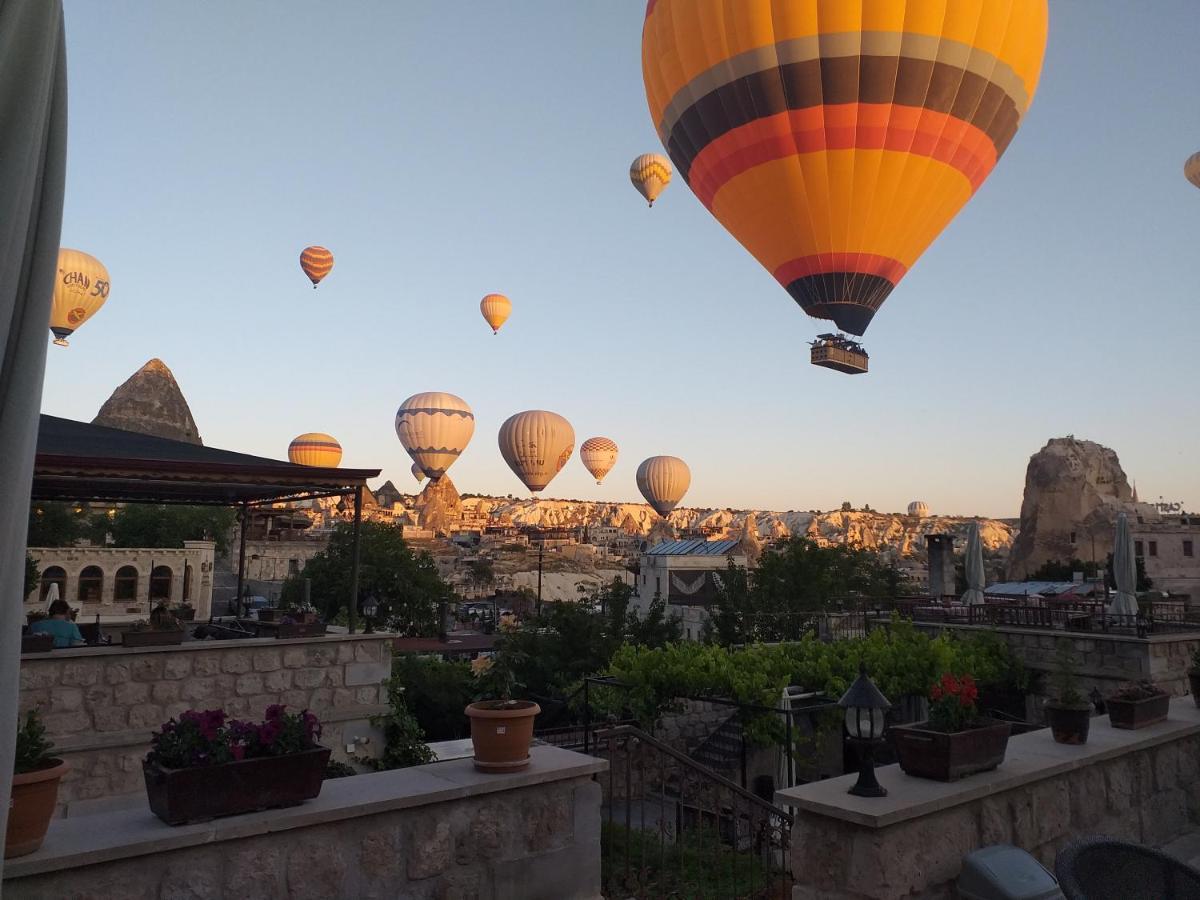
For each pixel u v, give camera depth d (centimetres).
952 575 3562
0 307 257
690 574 6781
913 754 543
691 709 2600
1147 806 669
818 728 2080
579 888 566
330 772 1096
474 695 3077
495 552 19075
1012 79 2922
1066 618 2339
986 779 535
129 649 1056
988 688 2264
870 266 3161
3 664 260
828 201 3030
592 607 3528
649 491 10981
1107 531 11162
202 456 1225
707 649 2216
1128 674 1975
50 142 288
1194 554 7212
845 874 482
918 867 485
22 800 379
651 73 3328
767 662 2122
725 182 3238
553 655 3059
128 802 1031
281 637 1226
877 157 2911
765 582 4344
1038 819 569
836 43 2761
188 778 427
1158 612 2498
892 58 2762
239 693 1134
